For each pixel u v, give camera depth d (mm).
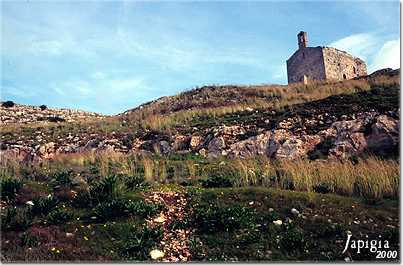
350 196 15430
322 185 16266
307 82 48031
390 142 21219
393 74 40938
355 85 35969
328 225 12836
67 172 18922
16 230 13070
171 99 50562
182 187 16953
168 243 12461
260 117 29766
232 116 32531
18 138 34156
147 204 14391
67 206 14766
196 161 23422
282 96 40188
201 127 30344
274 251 11766
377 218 13305
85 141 31828
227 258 11508
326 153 22375
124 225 13188
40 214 14125
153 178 18594
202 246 12219
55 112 55906
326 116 26062
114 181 15453
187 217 13906
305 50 57812
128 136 31078
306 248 11773
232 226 12906
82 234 12797
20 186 16031
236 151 24688
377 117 22891
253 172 17797
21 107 56312
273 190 15445
